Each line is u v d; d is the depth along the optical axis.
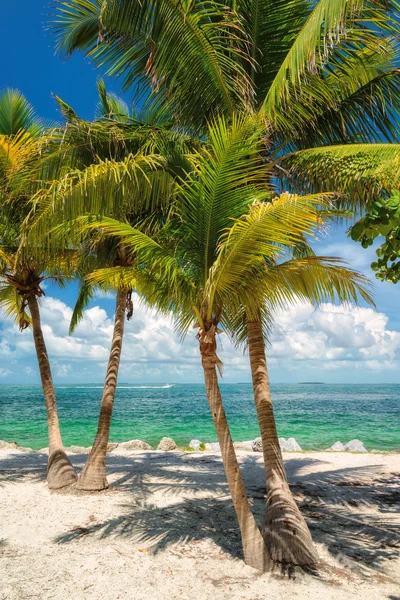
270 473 5.07
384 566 4.58
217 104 5.57
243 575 4.38
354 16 5.05
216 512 6.64
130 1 4.93
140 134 6.00
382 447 16.92
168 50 5.08
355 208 5.77
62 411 42.50
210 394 4.74
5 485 8.37
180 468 10.33
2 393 113.00
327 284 4.86
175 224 5.13
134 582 4.25
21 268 8.65
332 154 5.27
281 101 5.29
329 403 61.81
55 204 4.87
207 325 4.67
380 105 5.70
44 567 4.62
